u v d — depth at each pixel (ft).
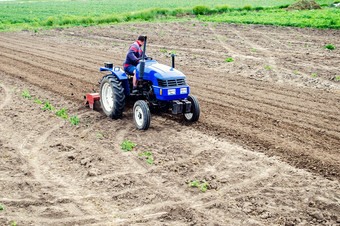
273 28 92.58
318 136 25.71
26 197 17.76
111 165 21.21
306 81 41.86
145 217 16.19
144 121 26.13
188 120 28.81
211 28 95.71
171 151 23.12
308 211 16.40
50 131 26.71
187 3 269.23
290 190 18.29
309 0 144.15
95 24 116.37
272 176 19.77
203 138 25.29
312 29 88.63
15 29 105.91
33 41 79.41
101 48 67.72
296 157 22.24
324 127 27.53
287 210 16.53
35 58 58.03
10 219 15.83
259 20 106.01
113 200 17.58
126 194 18.07
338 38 74.28
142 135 25.91
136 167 20.95
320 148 23.57
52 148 23.67
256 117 29.84
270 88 39.11
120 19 124.16
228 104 33.47
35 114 30.60
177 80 26.27
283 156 22.38
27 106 32.78
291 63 51.65
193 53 60.18
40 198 17.65
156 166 21.03
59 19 124.67
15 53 63.00
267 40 73.87
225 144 24.22
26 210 16.63
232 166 20.97
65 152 23.07
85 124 28.19
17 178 19.72
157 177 19.74
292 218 15.90
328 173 20.13
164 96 25.66
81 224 15.62
